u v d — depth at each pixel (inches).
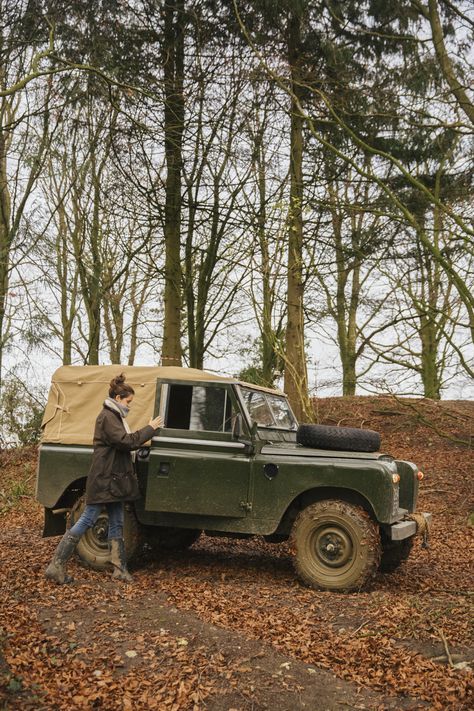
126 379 272.4
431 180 451.8
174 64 490.9
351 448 262.8
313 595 234.5
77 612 208.4
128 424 266.7
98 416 249.3
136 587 239.8
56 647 181.2
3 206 545.6
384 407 711.1
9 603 213.9
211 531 274.1
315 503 248.7
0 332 532.1
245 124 511.8
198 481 257.6
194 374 269.6
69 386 278.4
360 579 238.1
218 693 157.4
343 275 678.5
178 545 316.2
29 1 389.7
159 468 260.2
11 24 395.2
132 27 472.4
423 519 277.0
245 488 255.0
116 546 248.7
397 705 153.9
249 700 154.9
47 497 271.7
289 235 489.4
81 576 255.4
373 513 252.4
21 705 147.5
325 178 482.3
